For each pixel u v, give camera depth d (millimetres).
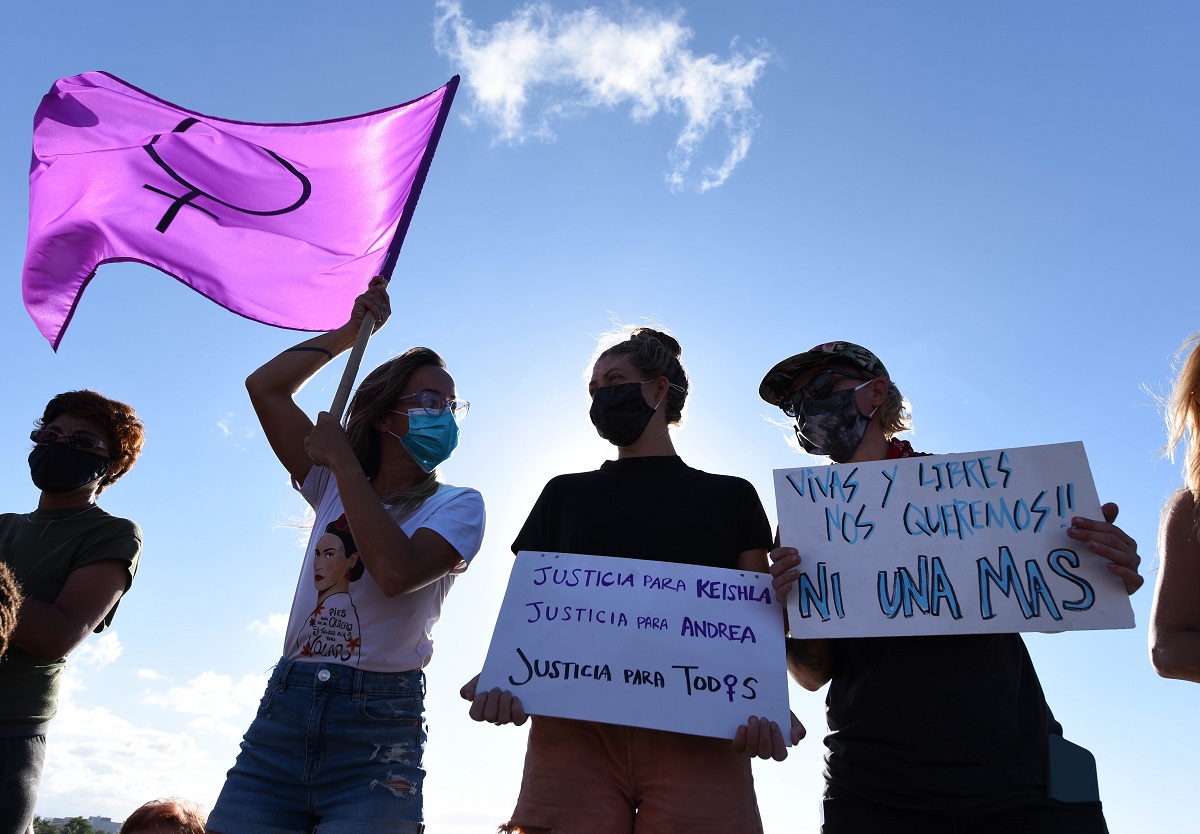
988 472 3072
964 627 2842
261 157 4281
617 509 3273
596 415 3420
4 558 4047
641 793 2912
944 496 3070
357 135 4438
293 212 4184
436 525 3244
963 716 2768
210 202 4094
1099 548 2787
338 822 2832
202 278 3975
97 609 3916
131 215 3992
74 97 4148
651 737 2908
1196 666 2633
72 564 4043
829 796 2959
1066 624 2779
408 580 3012
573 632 3002
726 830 2789
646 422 3385
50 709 3900
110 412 4301
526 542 3430
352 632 3070
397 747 2992
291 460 3588
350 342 3842
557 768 2941
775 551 3041
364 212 4242
